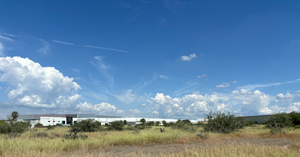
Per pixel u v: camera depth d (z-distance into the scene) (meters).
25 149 10.80
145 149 13.13
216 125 26.92
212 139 17.81
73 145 13.23
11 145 11.38
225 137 20.03
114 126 43.31
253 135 21.17
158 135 18.05
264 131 25.84
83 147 12.85
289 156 8.19
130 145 15.45
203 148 11.04
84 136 17.88
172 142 16.86
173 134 18.91
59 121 110.88
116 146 14.89
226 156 8.60
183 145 14.86
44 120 103.38
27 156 9.48
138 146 14.92
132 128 45.94
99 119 119.00
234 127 26.78
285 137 19.20
